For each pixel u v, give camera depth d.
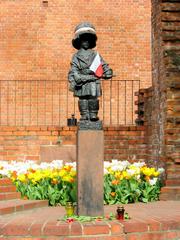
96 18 13.60
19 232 4.93
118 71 13.53
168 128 7.39
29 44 13.48
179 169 7.36
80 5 13.62
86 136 5.40
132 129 8.98
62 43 13.53
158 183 7.33
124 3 13.70
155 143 8.23
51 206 6.75
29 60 13.45
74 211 5.65
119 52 13.58
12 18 13.51
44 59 13.46
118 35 13.62
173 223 5.13
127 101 13.44
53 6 13.58
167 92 7.41
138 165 7.49
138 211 5.99
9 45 13.45
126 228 4.93
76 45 5.70
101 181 5.40
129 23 13.66
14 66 13.41
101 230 4.87
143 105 9.16
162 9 7.52
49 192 6.79
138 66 13.59
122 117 13.40
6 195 6.70
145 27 13.69
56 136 8.99
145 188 7.15
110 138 8.96
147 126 8.95
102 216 5.35
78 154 5.41
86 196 5.39
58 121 13.36
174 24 7.51
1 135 8.97
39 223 5.04
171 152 7.38
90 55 5.53
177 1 7.52
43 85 13.41
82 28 5.57
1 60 13.41
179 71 7.44
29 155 8.96
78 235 4.85
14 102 13.34
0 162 7.89
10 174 7.21
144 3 13.64
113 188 6.93
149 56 13.62
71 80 5.52
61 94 13.40
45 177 6.96
